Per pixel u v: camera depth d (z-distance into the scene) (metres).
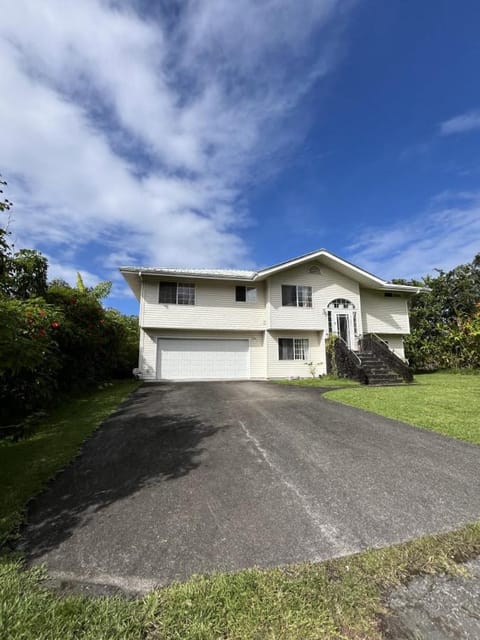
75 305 9.79
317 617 1.72
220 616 1.75
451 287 23.36
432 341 20.84
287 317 15.12
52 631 1.63
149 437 5.22
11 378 5.52
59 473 3.83
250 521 2.77
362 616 1.73
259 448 4.61
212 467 3.95
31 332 5.77
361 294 17.03
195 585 2.00
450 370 17.67
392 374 12.61
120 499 3.19
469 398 8.00
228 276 14.55
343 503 3.05
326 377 14.10
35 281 8.14
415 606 1.79
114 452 4.55
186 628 1.67
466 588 1.93
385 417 6.25
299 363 15.37
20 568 2.18
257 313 15.36
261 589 1.94
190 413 6.86
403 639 1.58
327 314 15.62
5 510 2.94
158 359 14.21
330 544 2.43
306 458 4.20
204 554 2.33
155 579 2.08
